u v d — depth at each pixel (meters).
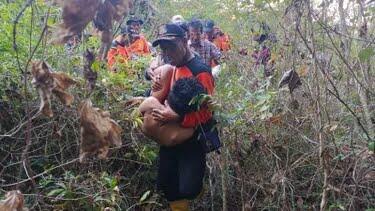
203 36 5.20
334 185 3.29
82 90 3.33
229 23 5.30
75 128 3.56
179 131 3.28
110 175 3.61
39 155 3.53
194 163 3.36
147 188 3.88
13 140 3.59
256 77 3.96
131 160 3.75
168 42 3.20
